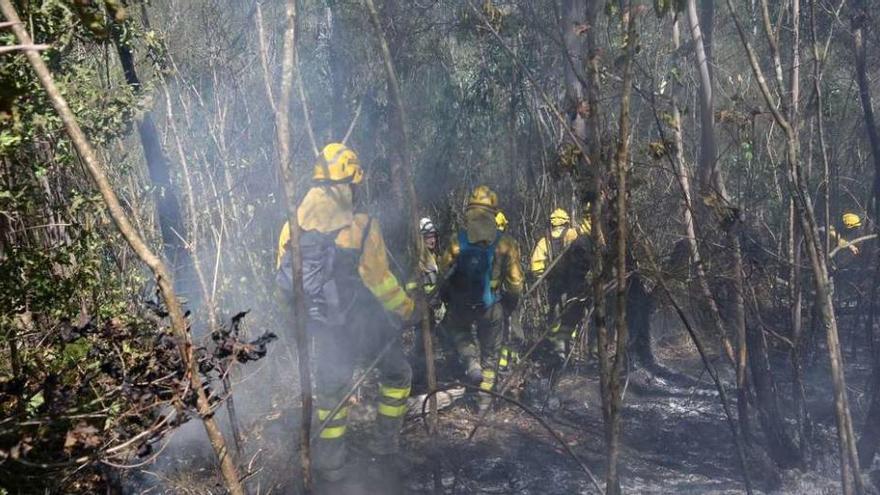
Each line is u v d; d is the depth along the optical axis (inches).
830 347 172.9
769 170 257.4
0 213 168.7
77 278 182.7
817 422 264.2
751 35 288.4
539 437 260.1
